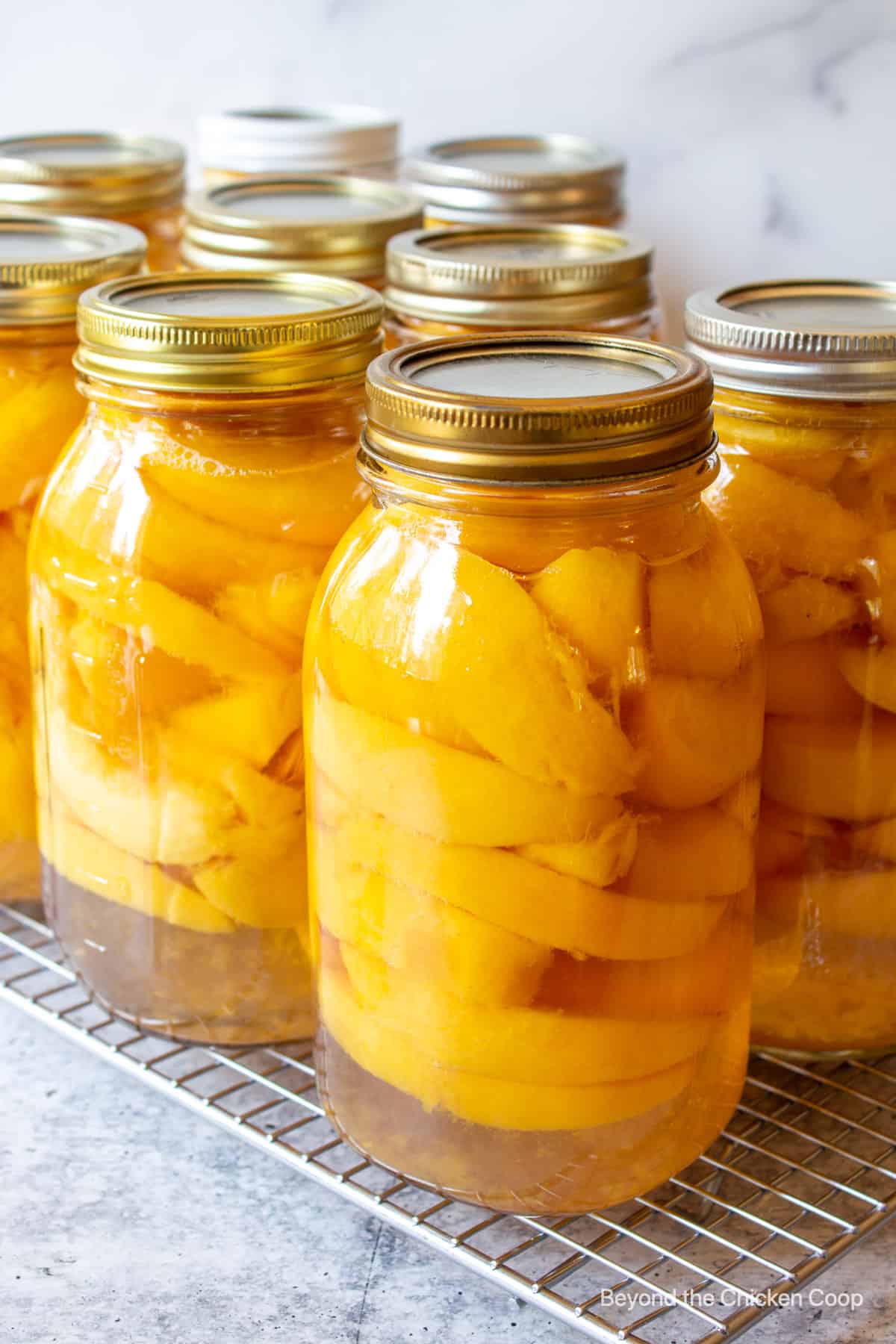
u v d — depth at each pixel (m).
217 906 0.66
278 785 0.65
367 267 0.73
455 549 0.58
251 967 0.67
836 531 0.62
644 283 0.70
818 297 0.68
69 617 0.66
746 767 0.61
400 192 0.79
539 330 0.65
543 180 0.79
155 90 0.95
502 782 0.58
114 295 0.66
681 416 0.57
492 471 0.56
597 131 0.85
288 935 0.66
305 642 0.62
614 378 0.60
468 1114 0.60
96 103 0.96
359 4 0.89
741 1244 0.63
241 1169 0.66
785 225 0.82
